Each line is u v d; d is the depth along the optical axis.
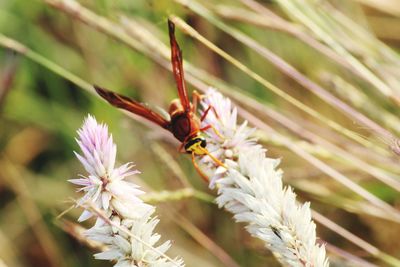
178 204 0.38
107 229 0.28
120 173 0.28
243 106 0.38
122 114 0.39
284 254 0.28
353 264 0.34
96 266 0.38
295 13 0.36
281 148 0.35
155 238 0.28
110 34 0.36
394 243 0.38
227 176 0.30
